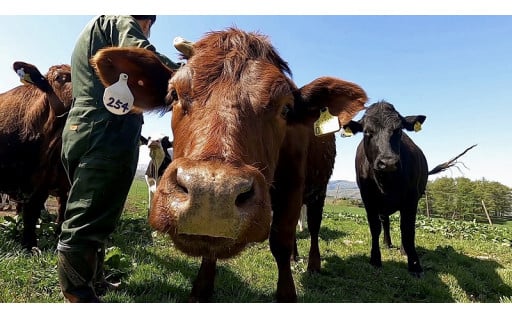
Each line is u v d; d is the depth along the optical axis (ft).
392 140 7.63
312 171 6.57
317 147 6.57
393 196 7.66
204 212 2.19
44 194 6.37
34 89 6.61
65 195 6.96
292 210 4.89
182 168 2.34
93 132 3.25
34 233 6.17
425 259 8.74
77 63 3.52
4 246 5.91
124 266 5.05
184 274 5.53
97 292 4.36
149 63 3.37
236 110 2.81
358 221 16.83
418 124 8.16
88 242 3.21
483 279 7.47
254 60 3.21
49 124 6.20
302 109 4.04
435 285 6.69
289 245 4.91
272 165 3.24
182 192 2.35
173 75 3.32
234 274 5.92
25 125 6.27
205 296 4.75
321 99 4.08
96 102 3.32
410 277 7.02
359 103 3.84
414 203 7.77
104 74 3.19
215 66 3.09
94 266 3.34
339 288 6.12
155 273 5.29
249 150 2.77
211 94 2.91
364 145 8.26
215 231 2.22
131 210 12.90
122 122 3.36
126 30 3.50
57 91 6.22
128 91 3.18
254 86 3.02
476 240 12.89
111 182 3.27
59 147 6.27
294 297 4.88
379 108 8.06
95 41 3.51
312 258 7.05
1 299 4.09
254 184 2.46
